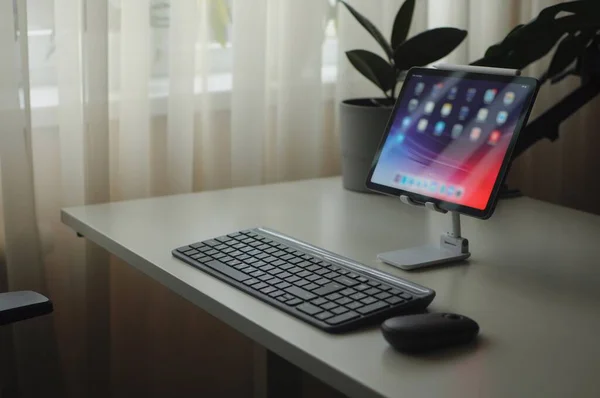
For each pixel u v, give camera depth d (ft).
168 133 5.80
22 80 5.18
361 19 5.30
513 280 3.84
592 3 5.17
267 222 4.72
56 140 5.57
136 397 6.28
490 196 3.78
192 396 6.49
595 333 3.23
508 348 3.09
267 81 6.22
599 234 4.57
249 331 3.34
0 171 5.27
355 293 3.49
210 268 3.87
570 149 7.63
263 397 5.15
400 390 2.77
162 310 6.19
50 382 5.68
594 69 5.37
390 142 4.32
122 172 5.79
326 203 5.15
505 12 6.92
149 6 5.57
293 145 6.31
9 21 5.08
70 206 5.55
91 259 5.67
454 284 3.79
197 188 6.16
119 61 5.60
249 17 5.85
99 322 5.80
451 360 2.99
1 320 3.55
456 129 4.03
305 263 3.85
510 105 3.84
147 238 4.37
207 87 5.94
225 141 6.15
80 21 5.38
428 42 5.04
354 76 6.41
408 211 4.99
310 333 3.21
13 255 5.38
